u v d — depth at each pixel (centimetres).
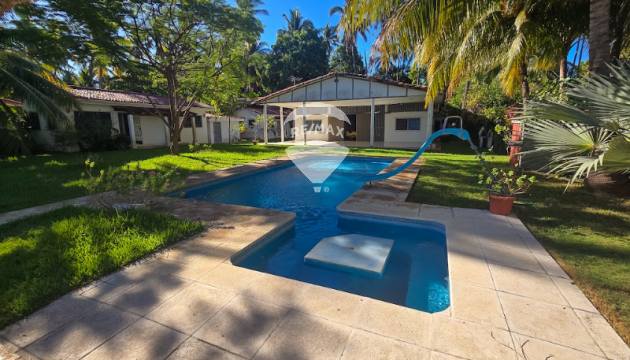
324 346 186
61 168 858
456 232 379
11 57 1026
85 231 361
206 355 179
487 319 210
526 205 488
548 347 183
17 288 245
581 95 380
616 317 207
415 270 343
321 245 396
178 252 326
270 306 228
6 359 176
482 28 775
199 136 2003
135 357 178
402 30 669
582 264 286
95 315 217
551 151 456
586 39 897
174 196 641
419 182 708
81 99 1343
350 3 639
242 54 1202
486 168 509
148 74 1205
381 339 192
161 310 223
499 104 1442
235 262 325
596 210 456
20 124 1262
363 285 315
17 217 441
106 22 893
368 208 498
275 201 668
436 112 2041
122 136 1480
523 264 290
